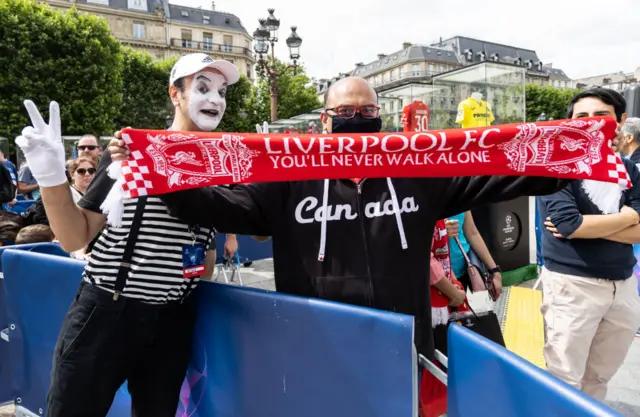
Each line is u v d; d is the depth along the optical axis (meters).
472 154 1.27
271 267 5.92
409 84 8.12
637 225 1.81
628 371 2.84
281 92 30.25
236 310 1.52
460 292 2.03
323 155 1.29
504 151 1.26
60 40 17.73
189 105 1.51
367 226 1.41
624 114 1.95
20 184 7.63
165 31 55.19
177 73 1.52
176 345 1.55
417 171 1.30
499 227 4.65
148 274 1.37
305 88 32.59
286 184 1.50
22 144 1.22
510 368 0.94
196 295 1.64
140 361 1.52
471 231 2.44
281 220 1.50
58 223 1.29
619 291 1.95
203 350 1.66
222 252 4.79
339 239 1.42
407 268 1.40
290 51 10.67
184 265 1.44
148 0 54.69
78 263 1.86
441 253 2.04
